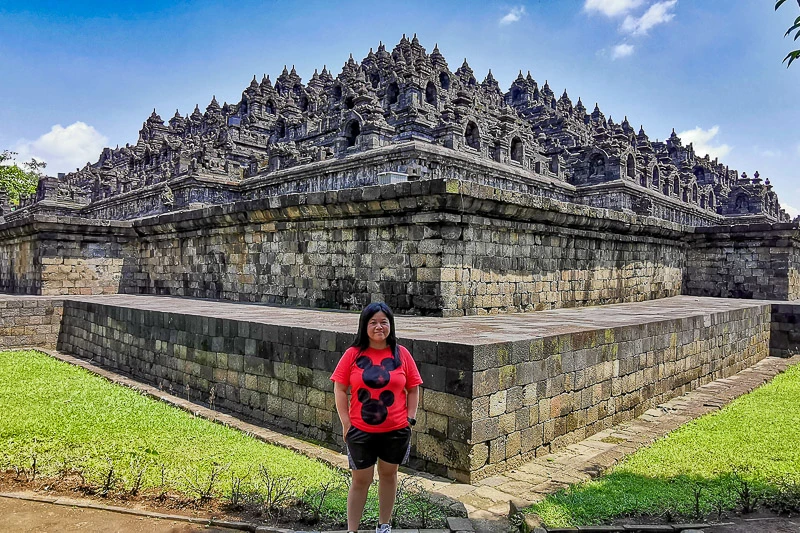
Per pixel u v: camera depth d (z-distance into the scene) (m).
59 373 13.99
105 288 22.31
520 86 59.81
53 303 18.38
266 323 10.02
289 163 30.17
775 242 21.92
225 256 18.45
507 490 6.79
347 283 14.06
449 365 7.33
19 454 7.67
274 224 16.22
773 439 8.72
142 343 13.75
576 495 6.39
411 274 12.52
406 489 6.65
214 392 11.09
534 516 5.58
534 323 10.64
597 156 35.12
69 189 45.50
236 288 17.92
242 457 7.76
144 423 9.37
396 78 33.50
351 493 5.16
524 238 14.30
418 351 7.71
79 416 9.64
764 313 18.05
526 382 7.90
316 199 14.20
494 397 7.36
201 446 8.25
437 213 11.98
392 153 22.72
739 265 22.77
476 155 26.08
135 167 47.34
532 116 53.84
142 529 5.61
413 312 12.44
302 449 8.29
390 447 5.07
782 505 6.16
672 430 9.52
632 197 33.28
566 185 33.19
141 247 23.05
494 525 5.79
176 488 6.58
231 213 17.17
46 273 20.95
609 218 16.86
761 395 12.34
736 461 7.68
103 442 8.27
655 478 7.11
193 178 30.17
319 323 10.07
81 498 6.37
